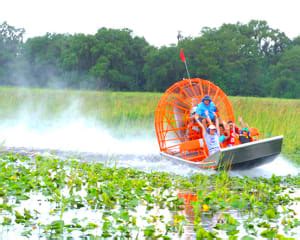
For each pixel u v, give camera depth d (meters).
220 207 18.28
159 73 151.75
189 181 23.78
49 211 17.00
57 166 25.86
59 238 14.38
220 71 150.75
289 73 162.25
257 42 186.38
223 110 30.44
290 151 34.53
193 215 17.41
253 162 25.89
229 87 151.75
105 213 17.03
